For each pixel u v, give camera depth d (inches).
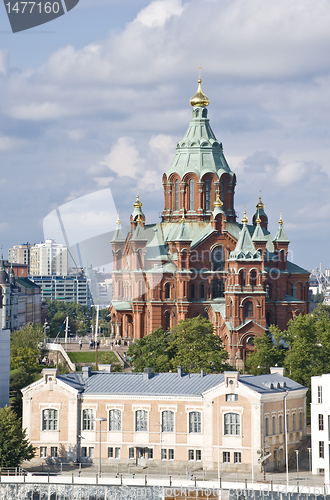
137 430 7288.4
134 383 7529.5
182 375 7647.6
